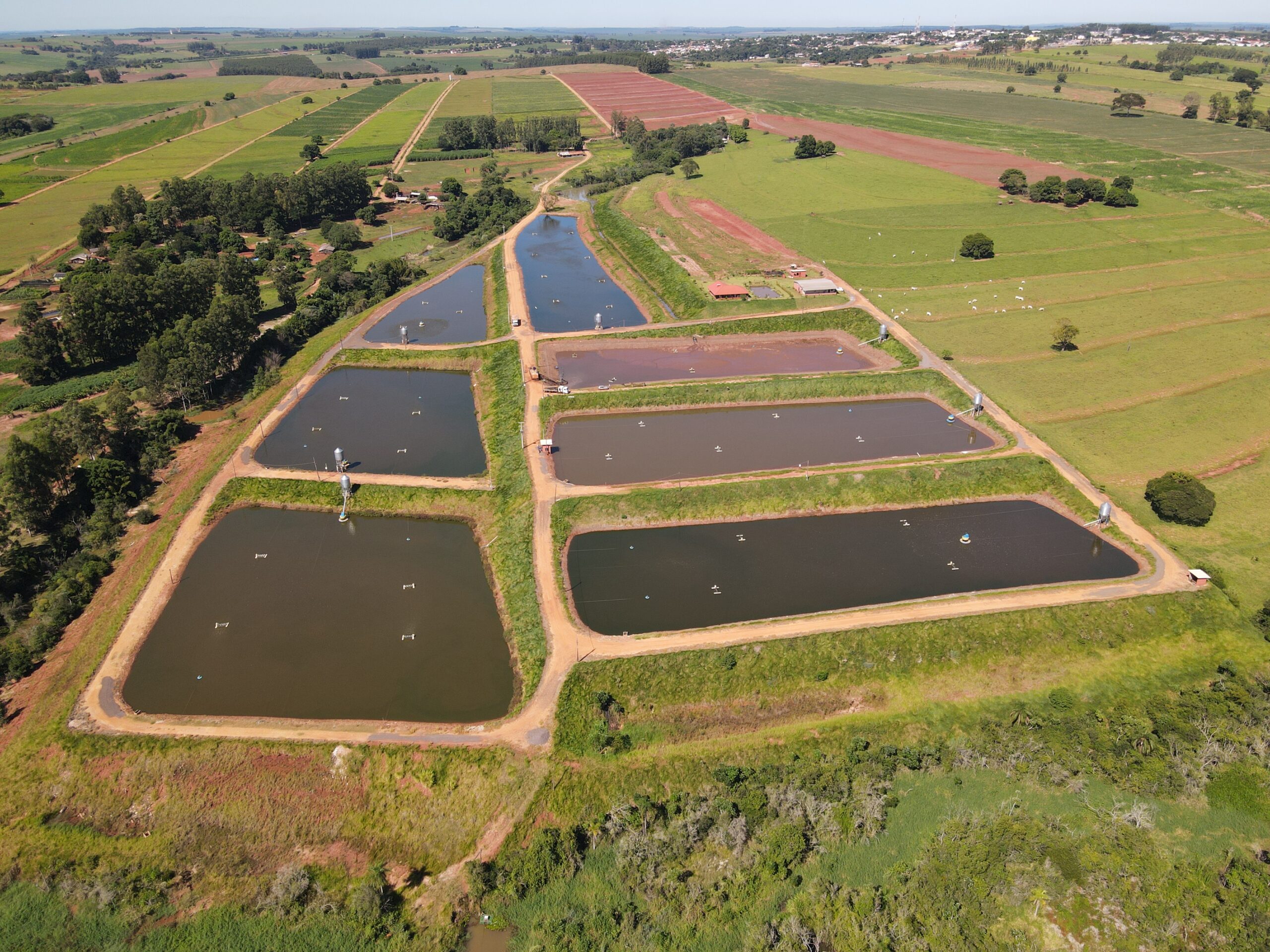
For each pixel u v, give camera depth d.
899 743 73.69
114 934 58.53
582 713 74.31
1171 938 57.31
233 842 65.25
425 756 69.38
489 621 86.75
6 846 64.44
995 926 58.47
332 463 113.88
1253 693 77.50
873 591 89.81
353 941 58.03
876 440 118.94
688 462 113.06
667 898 60.25
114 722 72.62
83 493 106.12
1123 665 81.56
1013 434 118.06
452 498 105.88
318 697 76.19
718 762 71.38
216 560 95.75
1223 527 99.31
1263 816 66.19
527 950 57.25
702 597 88.62
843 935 57.38
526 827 65.56
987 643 82.25
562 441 119.12
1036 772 69.88
